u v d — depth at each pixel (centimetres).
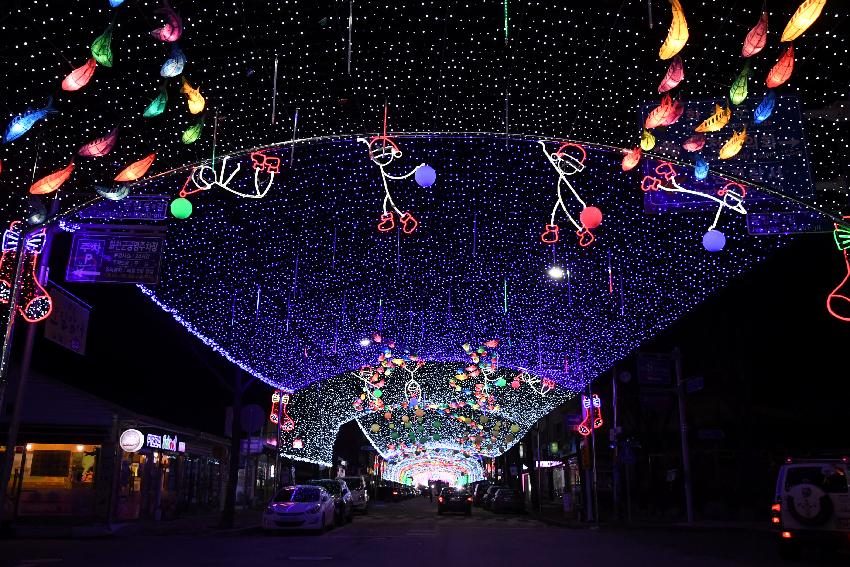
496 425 4284
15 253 1457
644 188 1223
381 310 2684
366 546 1652
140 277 1471
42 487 2148
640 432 3400
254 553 1437
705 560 1312
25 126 857
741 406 2880
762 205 1258
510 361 3472
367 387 3603
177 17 699
